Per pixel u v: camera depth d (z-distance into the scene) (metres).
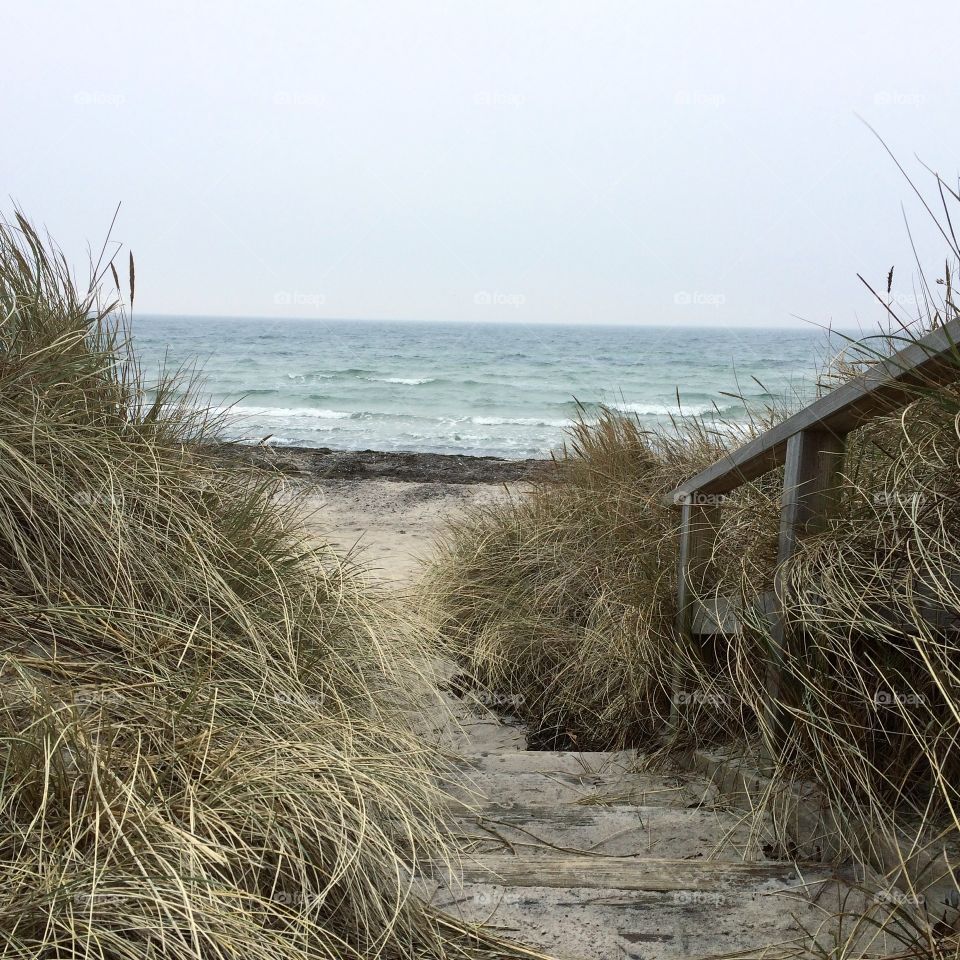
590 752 3.89
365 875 2.07
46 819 1.90
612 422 5.83
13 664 2.26
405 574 7.08
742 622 3.06
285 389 29.86
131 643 2.77
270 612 3.33
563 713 4.38
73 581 2.91
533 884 2.41
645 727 3.90
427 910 2.22
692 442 5.43
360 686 3.34
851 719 2.45
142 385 3.68
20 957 1.54
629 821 2.95
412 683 4.09
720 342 67.50
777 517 3.38
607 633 4.34
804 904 2.28
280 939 1.79
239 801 2.10
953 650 2.22
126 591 2.97
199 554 3.15
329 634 3.52
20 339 3.21
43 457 2.99
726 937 2.18
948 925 1.99
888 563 2.48
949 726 2.24
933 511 2.35
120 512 3.00
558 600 5.07
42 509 2.94
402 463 12.88
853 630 2.49
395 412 25.17
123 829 1.86
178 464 3.54
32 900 1.61
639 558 4.30
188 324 110.25
